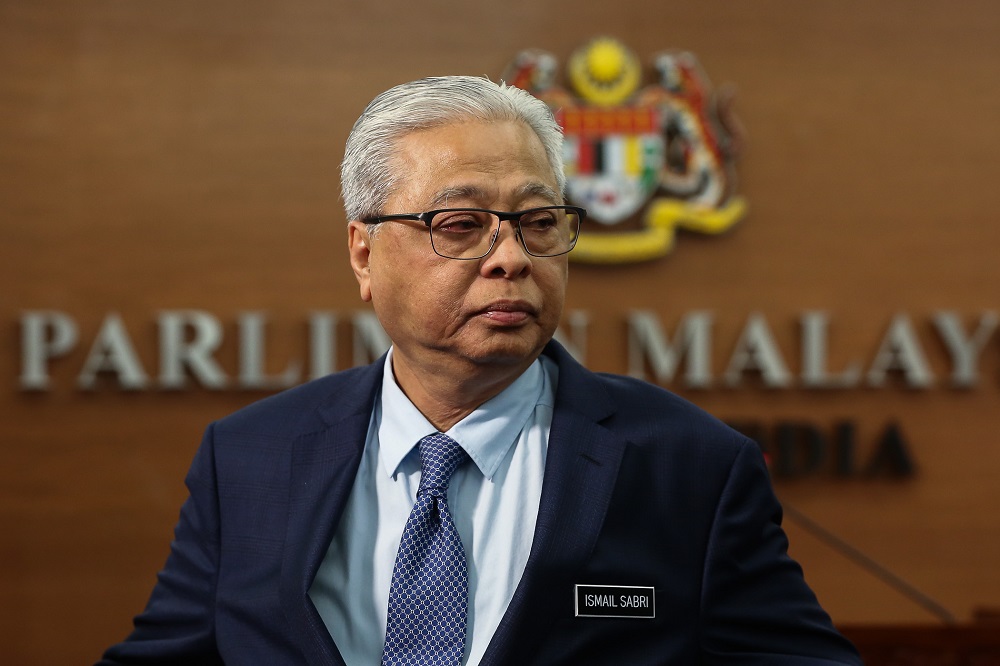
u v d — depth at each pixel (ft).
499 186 4.76
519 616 4.61
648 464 5.04
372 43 20.38
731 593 4.92
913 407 21.09
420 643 4.75
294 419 5.53
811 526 19.15
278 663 4.88
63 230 19.79
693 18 20.92
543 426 5.26
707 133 20.66
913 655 13.98
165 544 19.77
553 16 20.66
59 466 19.65
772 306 20.90
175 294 19.97
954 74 21.25
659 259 20.71
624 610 4.74
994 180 21.24
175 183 20.03
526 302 4.74
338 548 5.08
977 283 21.18
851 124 21.12
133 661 5.40
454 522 5.00
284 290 20.13
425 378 5.07
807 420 20.85
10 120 19.71
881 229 21.11
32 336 19.54
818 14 21.11
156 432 19.83
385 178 4.94
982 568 20.93
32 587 19.57
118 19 19.97
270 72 20.24
